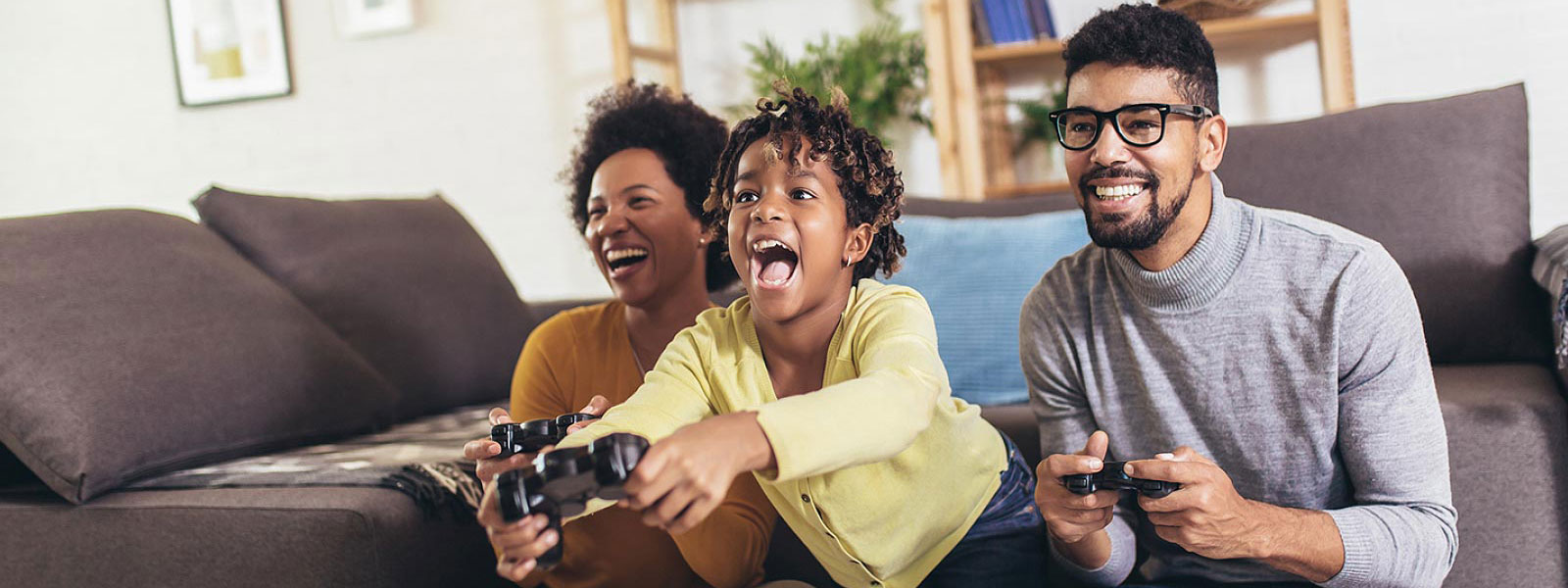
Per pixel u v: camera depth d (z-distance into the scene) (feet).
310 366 5.79
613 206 4.77
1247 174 6.24
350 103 13.79
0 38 14.84
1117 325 4.12
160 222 5.98
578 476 2.28
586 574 4.30
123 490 4.75
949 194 10.84
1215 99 3.79
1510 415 4.59
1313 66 10.65
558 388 4.74
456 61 13.39
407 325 6.92
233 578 4.37
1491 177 5.93
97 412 4.71
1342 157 6.12
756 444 2.44
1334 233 3.86
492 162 13.38
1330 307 3.75
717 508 4.14
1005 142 11.44
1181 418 4.05
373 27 13.48
